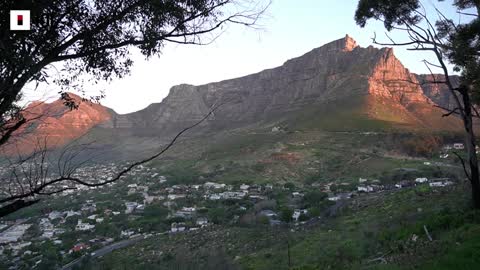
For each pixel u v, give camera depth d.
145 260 40.66
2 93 4.88
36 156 5.28
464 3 18.17
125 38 6.22
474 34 17.16
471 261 9.72
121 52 6.44
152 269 34.41
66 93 6.23
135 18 6.15
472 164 17.41
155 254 42.62
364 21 20.70
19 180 5.14
